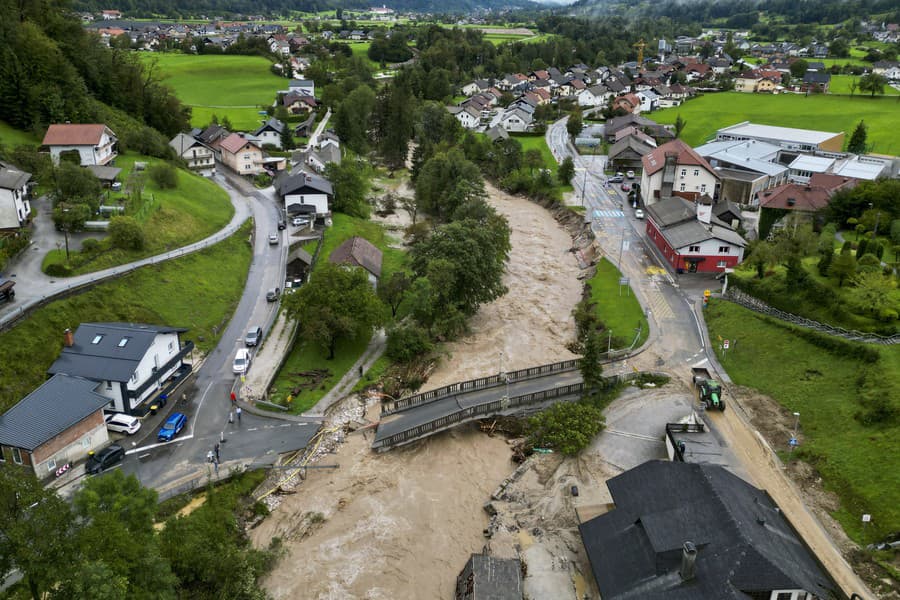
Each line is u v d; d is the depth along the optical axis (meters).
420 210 124.00
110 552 29.17
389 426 57.62
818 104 199.75
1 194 75.06
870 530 43.06
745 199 115.31
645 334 72.44
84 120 117.31
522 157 150.38
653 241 100.69
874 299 62.41
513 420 59.59
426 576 43.84
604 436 56.31
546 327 79.31
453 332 75.12
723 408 58.41
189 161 126.50
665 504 40.56
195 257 82.62
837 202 93.94
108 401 52.06
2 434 46.00
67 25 135.00
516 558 43.66
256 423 57.41
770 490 47.88
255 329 70.56
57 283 67.44
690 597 34.09
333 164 121.06
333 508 49.34
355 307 67.62
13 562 27.31
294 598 41.78
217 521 41.97
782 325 67.00
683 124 171.75
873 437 49.34
